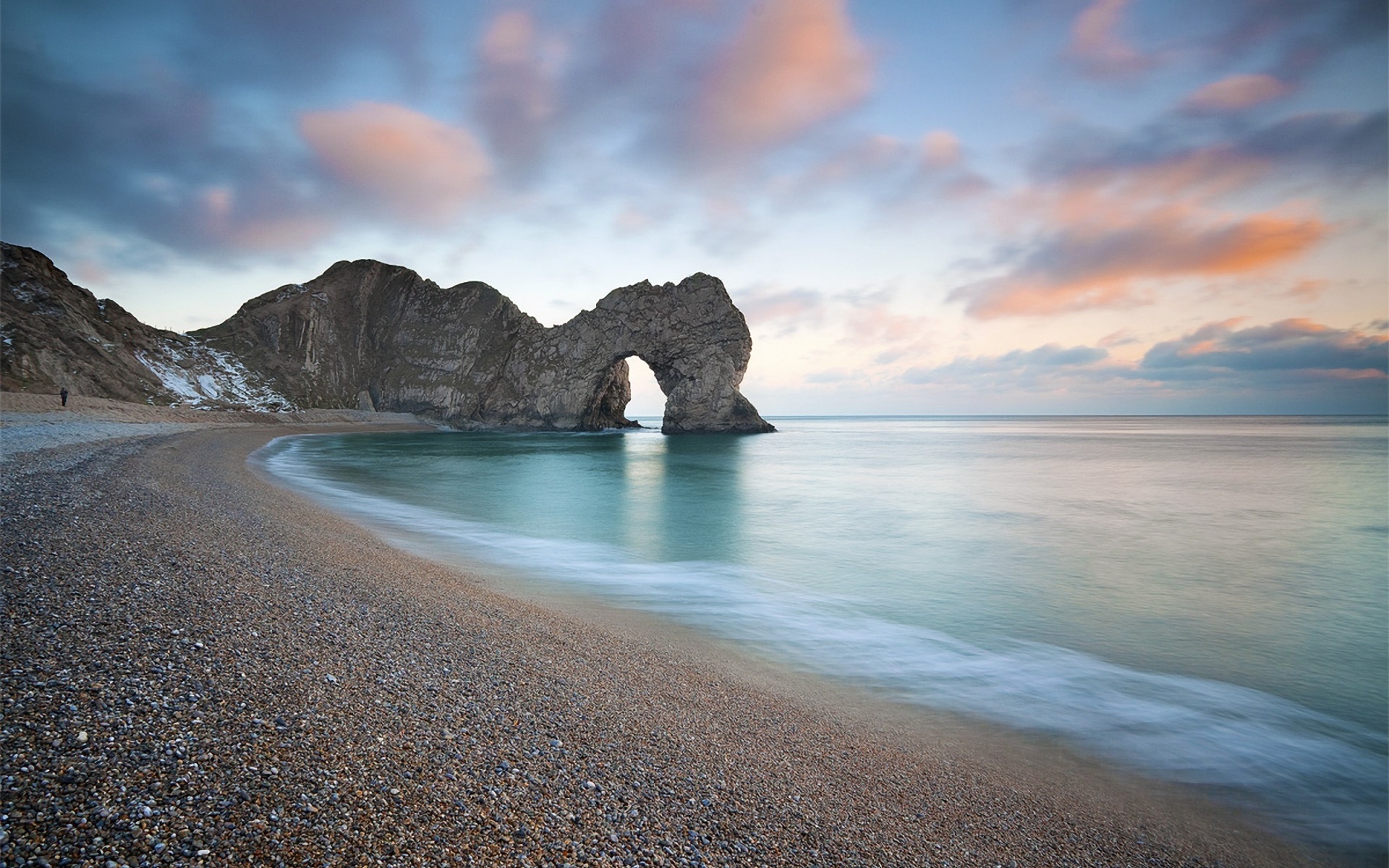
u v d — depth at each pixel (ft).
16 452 77.20
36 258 273.75
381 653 25.95
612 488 123.75
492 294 470.39
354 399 424.46
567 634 35.45
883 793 21.89
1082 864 19.44
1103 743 29.04
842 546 73.77
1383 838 22.67
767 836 17.56
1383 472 162.81
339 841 13.50
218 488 73.87
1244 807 24.38
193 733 16.71
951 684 35.24
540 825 15.71
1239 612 50.98
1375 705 34.12
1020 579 60.29
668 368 361.10
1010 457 222.28
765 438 338.34
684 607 47.01
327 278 500.33
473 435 358.02
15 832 12.07
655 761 20.88
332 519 67.36
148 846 12.33
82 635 21.94
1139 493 123.65
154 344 333.62
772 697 30.55
